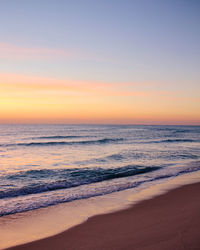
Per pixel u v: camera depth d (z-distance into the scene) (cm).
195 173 1304
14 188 1015
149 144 3475
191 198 773
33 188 1012
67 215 647
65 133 7400
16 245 456
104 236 482
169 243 418
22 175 1305
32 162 1845
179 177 1193
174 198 784
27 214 663
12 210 702
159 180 1126
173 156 2078
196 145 3291
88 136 5747
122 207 706
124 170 1424
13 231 535
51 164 1728
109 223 564
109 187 1004
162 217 584
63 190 978
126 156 2081
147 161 1802
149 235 467
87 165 1644
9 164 1753
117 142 3878
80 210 691
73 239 475
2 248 443
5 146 3175
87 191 941
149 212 639
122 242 442
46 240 477
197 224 510
